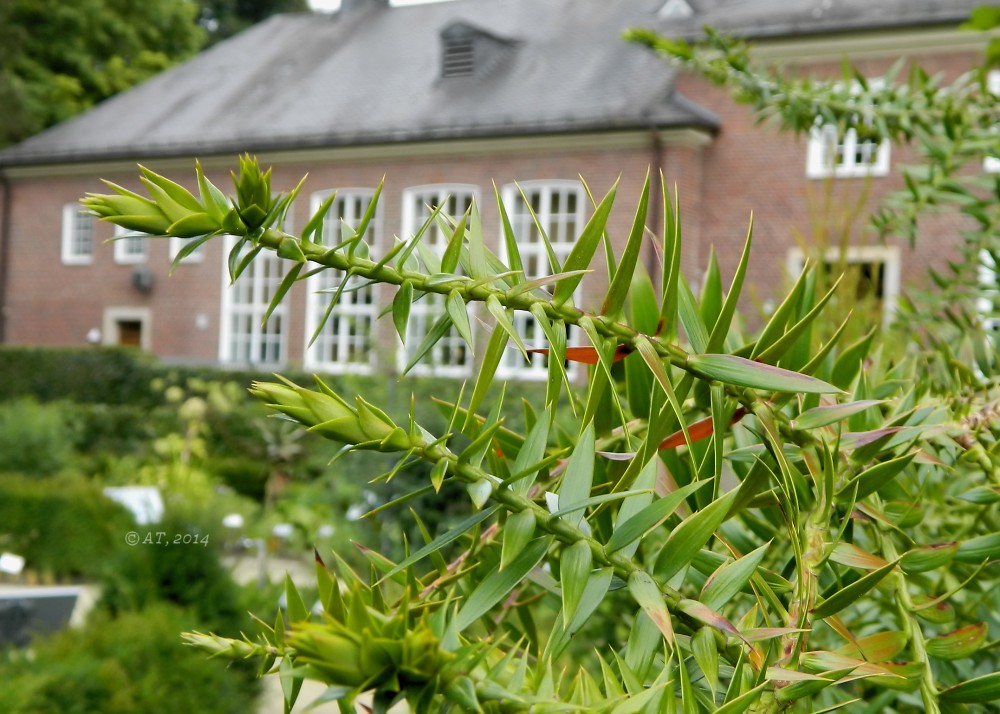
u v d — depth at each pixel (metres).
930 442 0.68
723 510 0.44
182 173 22.95
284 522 9.17
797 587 0.48
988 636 0.72
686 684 0.41
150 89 26.52
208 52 27.41
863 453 0.55
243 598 4.77
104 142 23.97
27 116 27.47
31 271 24.20
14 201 24.53
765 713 0.42
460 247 0.48
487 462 0.56
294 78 24.70
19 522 7.59
